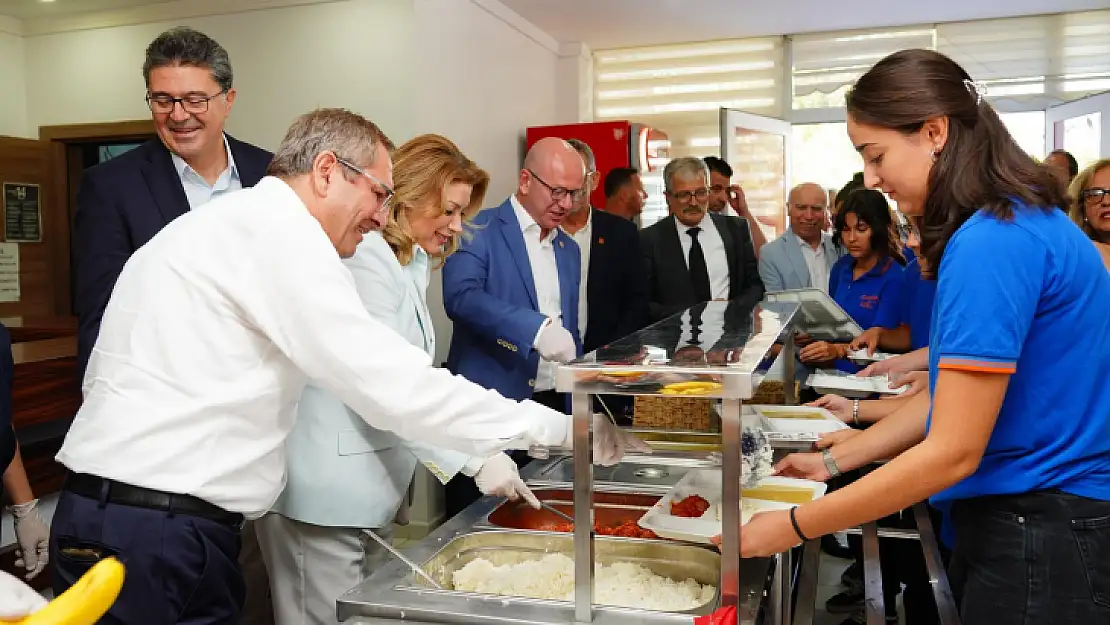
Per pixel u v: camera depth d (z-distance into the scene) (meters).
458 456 1.70
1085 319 1.18
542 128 5.57
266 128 4.65
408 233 1.83
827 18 5.70
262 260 1.28
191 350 1.31
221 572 1.37
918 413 1.63
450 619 1.28
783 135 6.02
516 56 5.61
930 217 1.23
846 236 3.59
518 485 1.69
